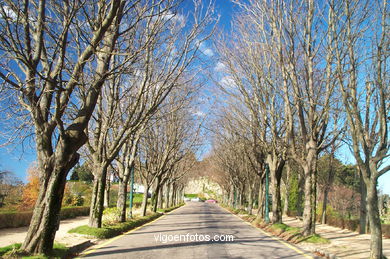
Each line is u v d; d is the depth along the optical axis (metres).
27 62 7.74
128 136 15.22
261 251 11.20
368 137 10.34
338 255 10.24
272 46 16.30
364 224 18.09
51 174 8.99
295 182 47.00
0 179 28.77
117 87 15.14
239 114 23.08
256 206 64.19
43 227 8.65
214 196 117.81
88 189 42.12
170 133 28.98
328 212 31.89
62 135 8.92
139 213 29.27
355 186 41.78
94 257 9.49
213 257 9.77
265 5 15.10
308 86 14.48
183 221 25.02
